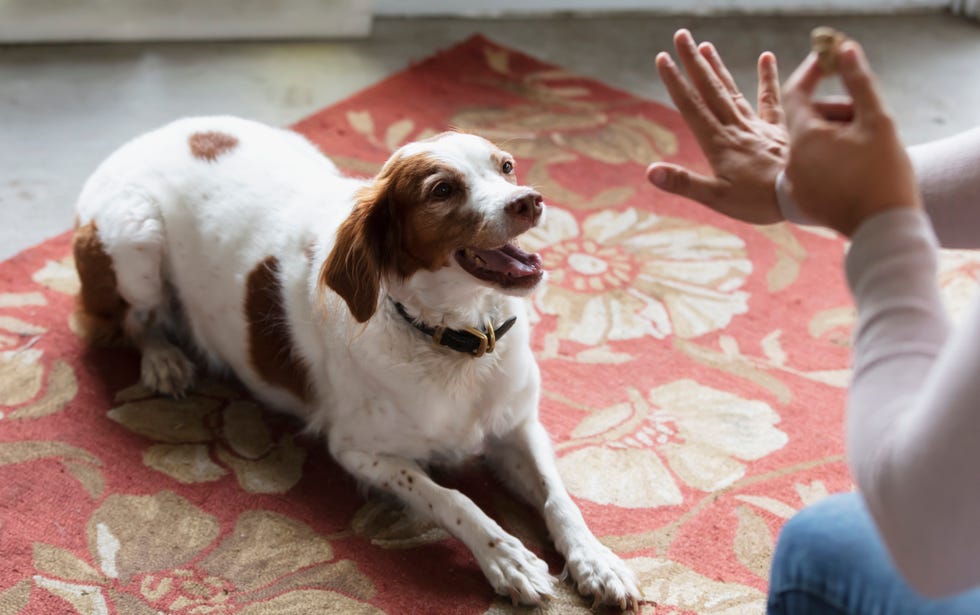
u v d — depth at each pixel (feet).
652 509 7.75
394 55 14.40
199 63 13.96
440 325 7.25
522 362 7.67
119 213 8.59
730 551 7.39
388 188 6.95
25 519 7.50
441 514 7.32
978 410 2.99
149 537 7.42
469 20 15.44
